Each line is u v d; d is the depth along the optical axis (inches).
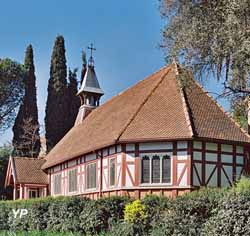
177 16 906.1
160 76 1402.6
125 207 812.6
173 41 909.8
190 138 1118.4
